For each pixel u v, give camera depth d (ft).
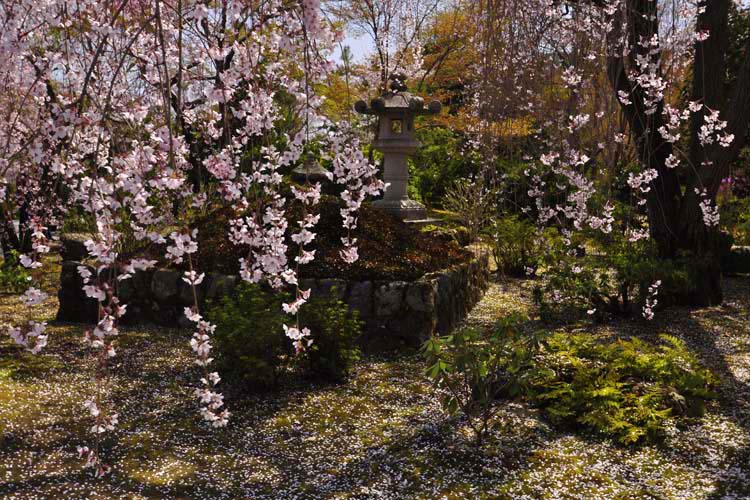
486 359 11.98
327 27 7.02
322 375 15.56
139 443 11.93
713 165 22.70
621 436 12.00
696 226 23.21
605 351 14.58
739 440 12.01
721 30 22.09
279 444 12.01
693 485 10.37
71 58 9.04
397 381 15.49
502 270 30.32
